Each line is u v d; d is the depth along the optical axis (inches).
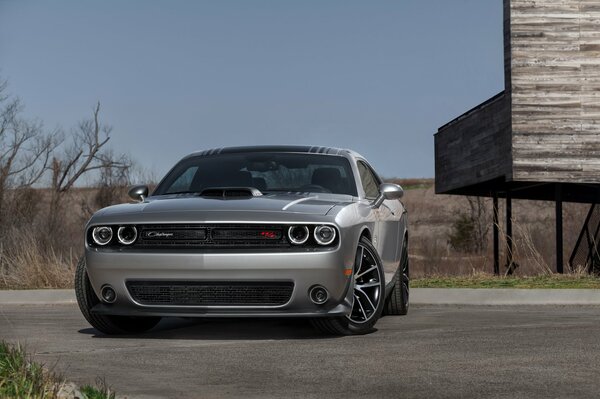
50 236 805.2
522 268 841.5
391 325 348.8
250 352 271.4
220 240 292.4
